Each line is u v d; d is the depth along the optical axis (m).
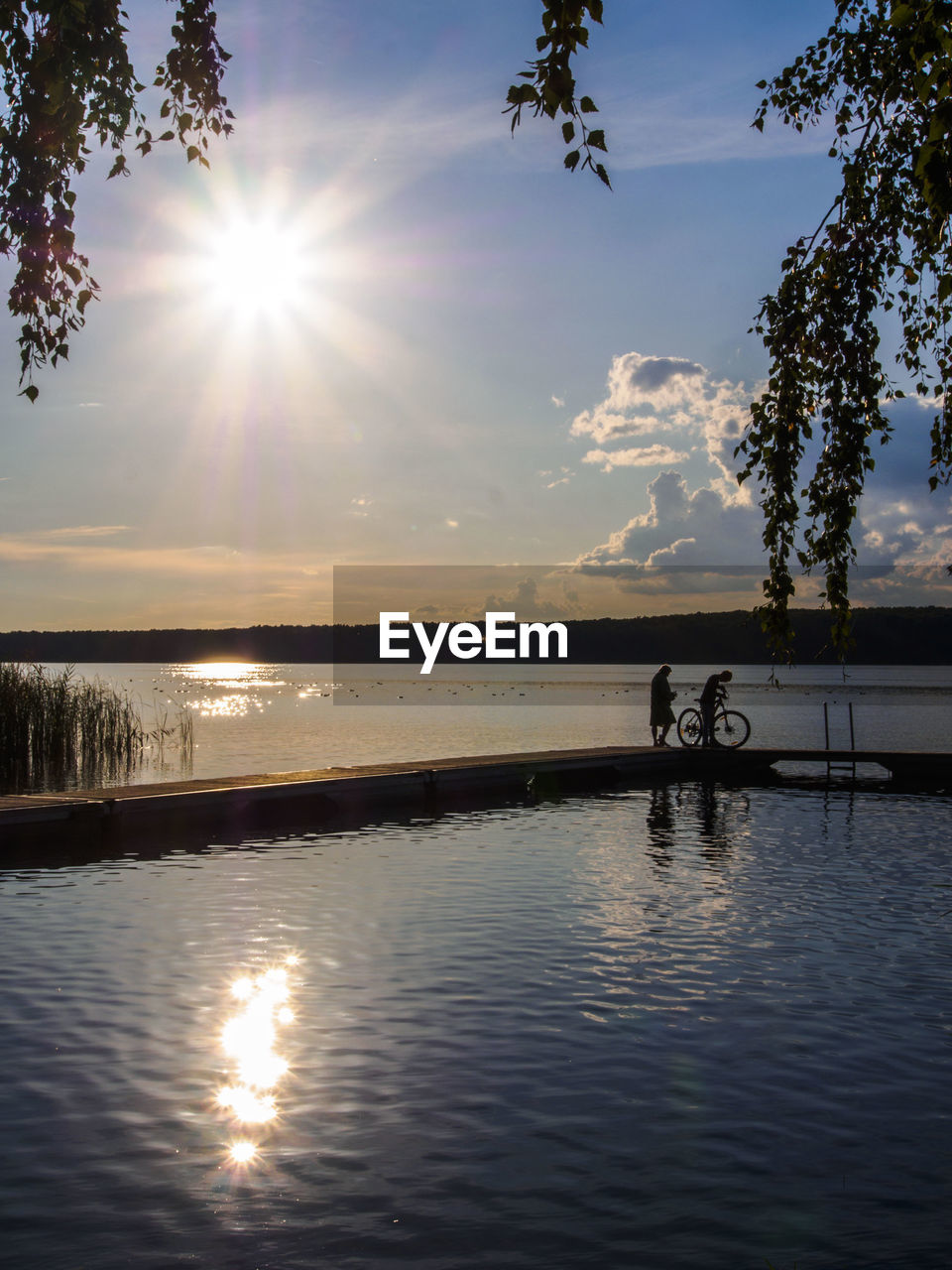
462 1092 6.89
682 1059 7.48
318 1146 6.13
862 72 6.54
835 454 6.46
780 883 13.53
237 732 44.97
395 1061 7.45
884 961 9.92
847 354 6.44
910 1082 7.05
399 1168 5.88
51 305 6.79
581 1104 6.72
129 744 31.83
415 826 18.86
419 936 10.86
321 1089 6.93
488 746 37.53
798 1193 5.61
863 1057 7.51
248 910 12.01
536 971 9.57
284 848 16.42
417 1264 4.92
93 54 6.43
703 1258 4.98
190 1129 6.34
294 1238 5.14
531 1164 5.93
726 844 16.69
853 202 6.37
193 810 18.48
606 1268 4.90
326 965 9.74
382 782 21.28
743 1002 8.73
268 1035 7.92
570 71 4.33
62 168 6.71
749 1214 5.38
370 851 16.19
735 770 27.48
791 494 6.57
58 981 9.23
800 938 10.77
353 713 60.59
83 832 17.25
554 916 11.72
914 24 4.45
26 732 28.62
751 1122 6.46
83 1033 7.96
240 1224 5.26
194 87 7.66
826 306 6.43
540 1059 7.48
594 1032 8.02
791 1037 7.92
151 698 76.06
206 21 7.55
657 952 10.26
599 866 14.77
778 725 49.69
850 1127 6.39
